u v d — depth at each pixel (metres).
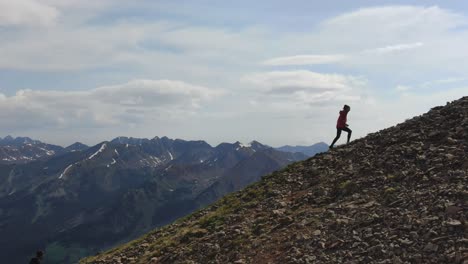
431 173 20.56
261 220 22.86
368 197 20.58
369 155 27.80
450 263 12.88
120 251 30.62
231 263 18.53
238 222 24.61
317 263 15.57
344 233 17.27
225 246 21.14
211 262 19.70
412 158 23.88
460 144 23.17
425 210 16.50
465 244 13.45
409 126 30.58
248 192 31.36
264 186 30.95
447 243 13.86
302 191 26.30
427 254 13.76
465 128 25.09
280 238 19.25
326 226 18.58
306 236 18.17
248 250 19.36
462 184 18.00
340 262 15.10
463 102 30.81
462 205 15.86
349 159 28.78
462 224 14.52
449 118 28.52
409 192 19.23
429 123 29.33
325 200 22.78
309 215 20.88
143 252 27.59
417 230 15.32
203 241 23.39
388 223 16.70
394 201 18.73
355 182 23.05
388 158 25.12
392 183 21.28
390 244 15.00
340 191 23.03
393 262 13.86
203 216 31.72
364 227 17.16
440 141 25.02
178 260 21.98
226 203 32.06
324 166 29.53
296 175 30.42
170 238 28.11
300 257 16.61
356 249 15.64
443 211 16.02
